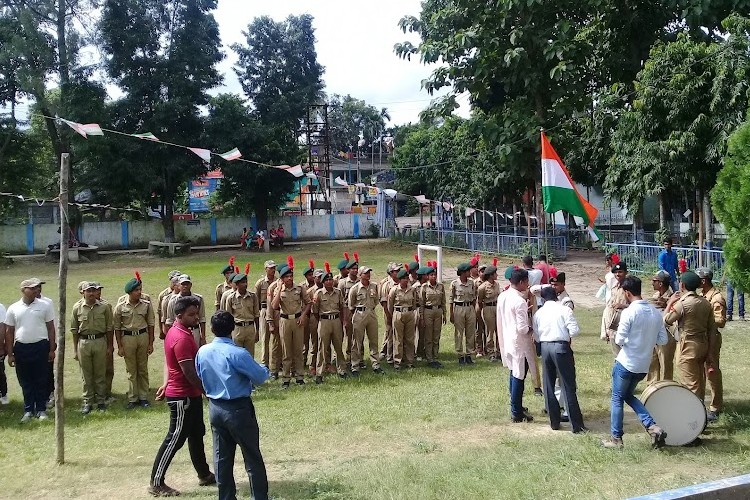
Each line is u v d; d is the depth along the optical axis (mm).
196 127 38750
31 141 38250
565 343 7805
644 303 7039
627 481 5980
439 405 9250
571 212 10938
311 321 11508
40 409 9430
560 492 5758
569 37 20516
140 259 36375
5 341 9383
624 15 22031
